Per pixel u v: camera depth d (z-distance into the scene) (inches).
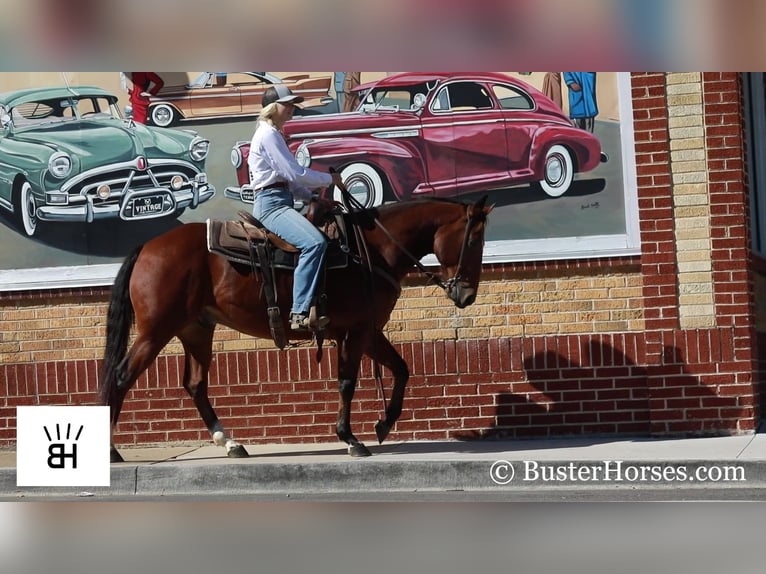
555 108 408.2
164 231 419.5
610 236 407.2
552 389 407.5
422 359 411.2
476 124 410.9
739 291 402.3
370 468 354.6
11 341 424.5
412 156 411.8
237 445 380.8
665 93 405.4
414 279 414.3
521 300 410.6
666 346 403.5
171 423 418.3
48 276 421.1
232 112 417.4
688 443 384.2
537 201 409.1
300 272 358.0
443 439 410.0
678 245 405.1
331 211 372.5
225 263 367.2
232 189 417.4
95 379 419.2
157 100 418.6
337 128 414.0
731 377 401.1
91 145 420.2
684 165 405.1
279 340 370.6
